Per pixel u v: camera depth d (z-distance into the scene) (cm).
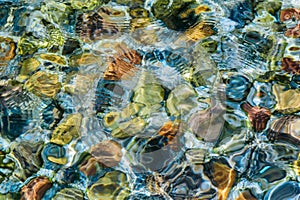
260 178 138
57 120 147
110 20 161
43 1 166
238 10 162
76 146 143
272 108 146
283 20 160
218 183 138
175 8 163
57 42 159
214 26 159
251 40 157
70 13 164
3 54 157
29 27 162
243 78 151
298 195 136
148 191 138
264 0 163
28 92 151
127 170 140
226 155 141
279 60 153
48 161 142
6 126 146
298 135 142
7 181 140
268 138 142
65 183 139
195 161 140
